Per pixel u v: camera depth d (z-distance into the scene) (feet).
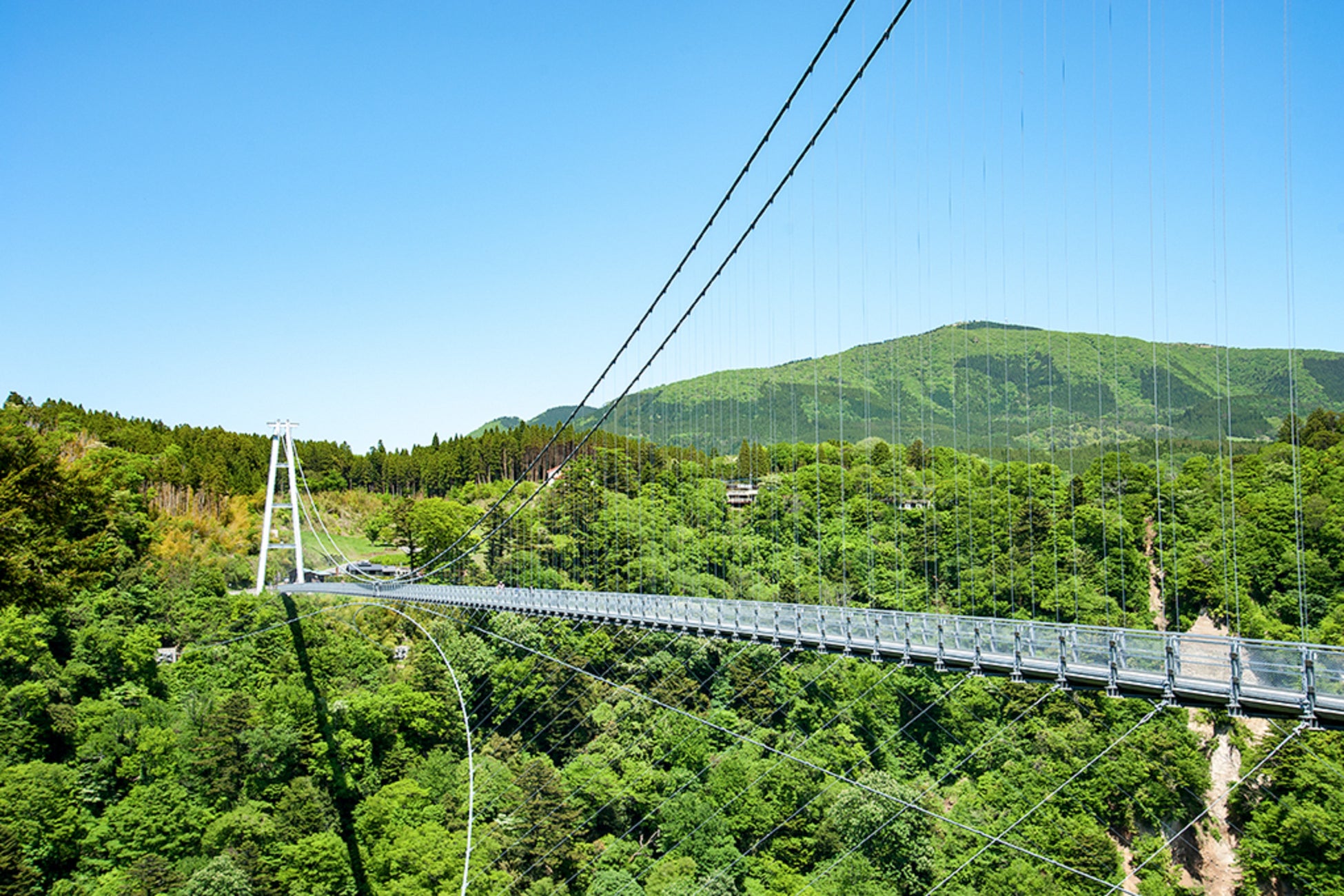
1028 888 124.57
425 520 323.37
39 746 170.81
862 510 232.53
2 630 182.70
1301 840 119.14
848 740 159.94
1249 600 153.79
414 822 170.91
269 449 453.58
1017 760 146.92
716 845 144.25
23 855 148.46
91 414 415.85
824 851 140.15
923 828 136.05
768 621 90.89
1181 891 126.00
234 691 207.62
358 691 212.64
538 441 442.09
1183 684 54.60
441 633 222.69
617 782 161.68
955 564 202.39
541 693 191.42
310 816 168.14
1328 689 48.47
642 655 191.21
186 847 160.15
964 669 68.08
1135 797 136.56
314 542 363.76
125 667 200.13
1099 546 179.01
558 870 150.92
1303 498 160.66
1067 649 60.85
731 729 164.55
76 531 99.19
